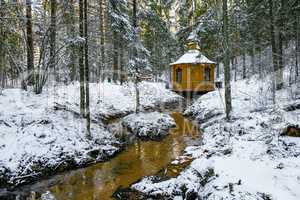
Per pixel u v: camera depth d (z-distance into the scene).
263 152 8.80
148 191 8.02
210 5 20.31
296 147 8.86
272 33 18.03
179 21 29.72
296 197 5.95
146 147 13.47
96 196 8.51
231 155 9.01
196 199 7.12
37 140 10.95
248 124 12.34
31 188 9.08
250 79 24.78
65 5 16.05
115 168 10.77
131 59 18.16
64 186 9.26
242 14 21.08
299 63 19.92
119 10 17.80
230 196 6.16
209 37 23.42
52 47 15.91
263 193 6.13
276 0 18.05
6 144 10.22
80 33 12.77
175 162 10.37
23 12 16.06
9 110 12.54
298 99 14.67
